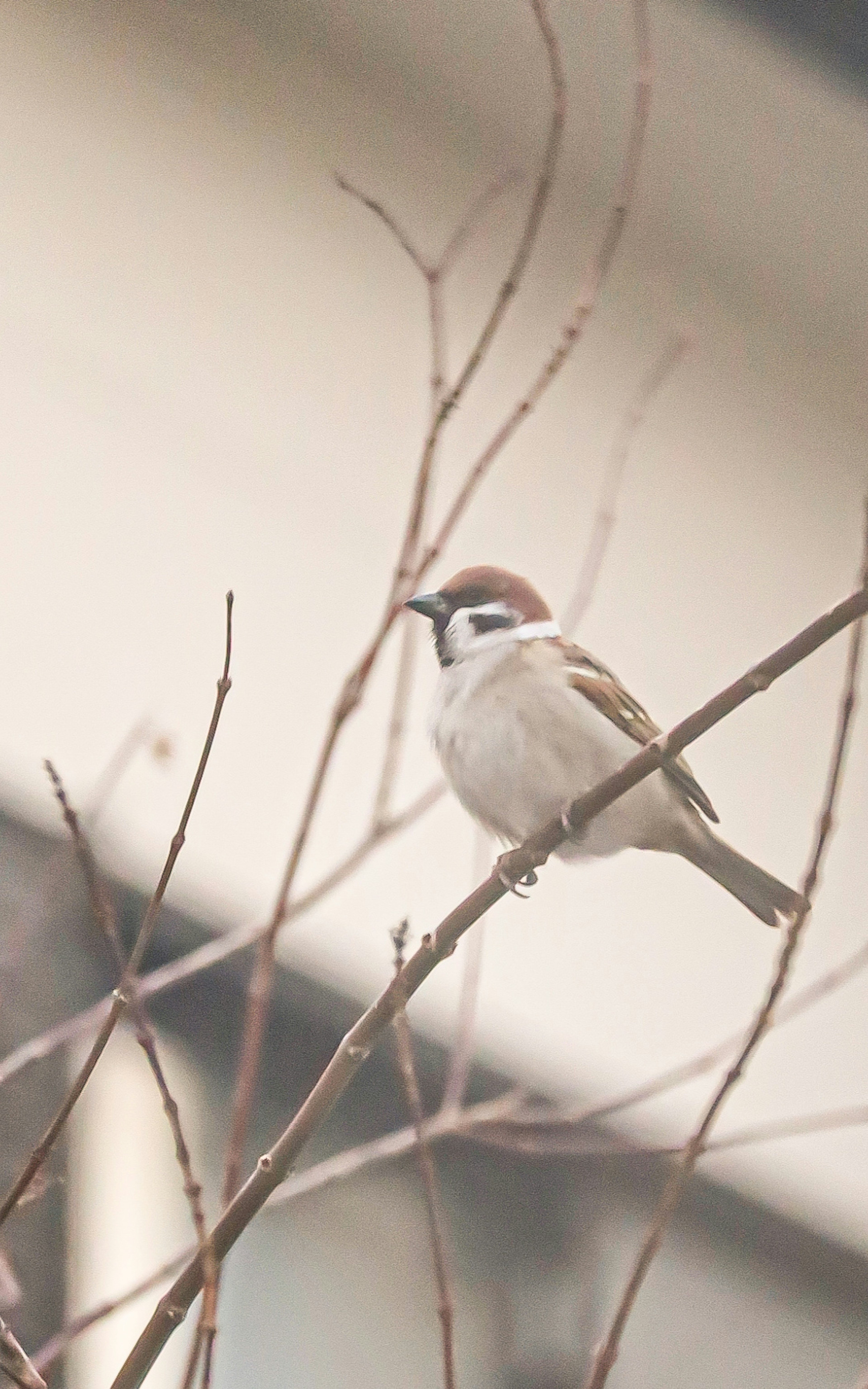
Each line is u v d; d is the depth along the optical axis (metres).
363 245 12.09
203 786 10.10
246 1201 4.51
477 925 11.00
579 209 12.90
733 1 11.45
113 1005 4.36
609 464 12.84
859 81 11.88
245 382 11.34
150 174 11.27
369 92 12.17
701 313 13.54
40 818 9.14
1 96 10.76
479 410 12.27
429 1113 10.19
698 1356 10.61
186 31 11.62
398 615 5.69
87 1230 8.16
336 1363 9.12
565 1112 6.49
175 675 10.41
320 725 10.84
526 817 7.12
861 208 12.94
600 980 11.69
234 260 11.52
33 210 10.70
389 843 10.76
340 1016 9.84
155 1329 4.36
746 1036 5.92
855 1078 12.52
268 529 11.13
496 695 7.08
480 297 12.43
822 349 14.20
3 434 10.20
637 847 7.29
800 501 13.99
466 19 11.58
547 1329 9.89
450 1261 9.87
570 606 6.33
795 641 5.10
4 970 6.95
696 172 12.77
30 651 9.84
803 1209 11.53
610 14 11.46
